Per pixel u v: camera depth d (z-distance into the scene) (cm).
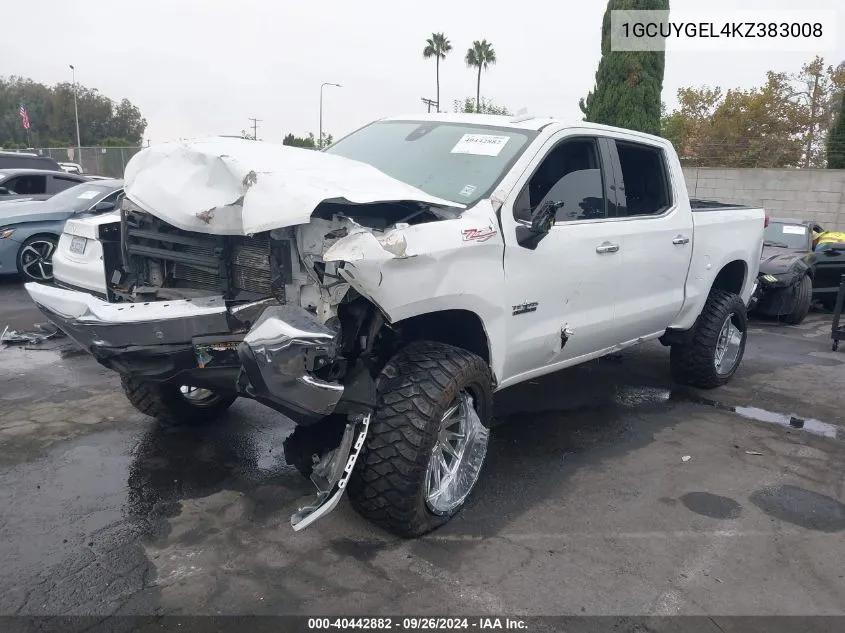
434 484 359
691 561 342
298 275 312
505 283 376
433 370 338
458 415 372
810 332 945
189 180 326
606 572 328
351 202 295
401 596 302
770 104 2730
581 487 419
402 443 324
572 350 455
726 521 384
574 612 297
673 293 542
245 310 311
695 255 559
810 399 620
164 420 470
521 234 384
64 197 1088
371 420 327
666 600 309
